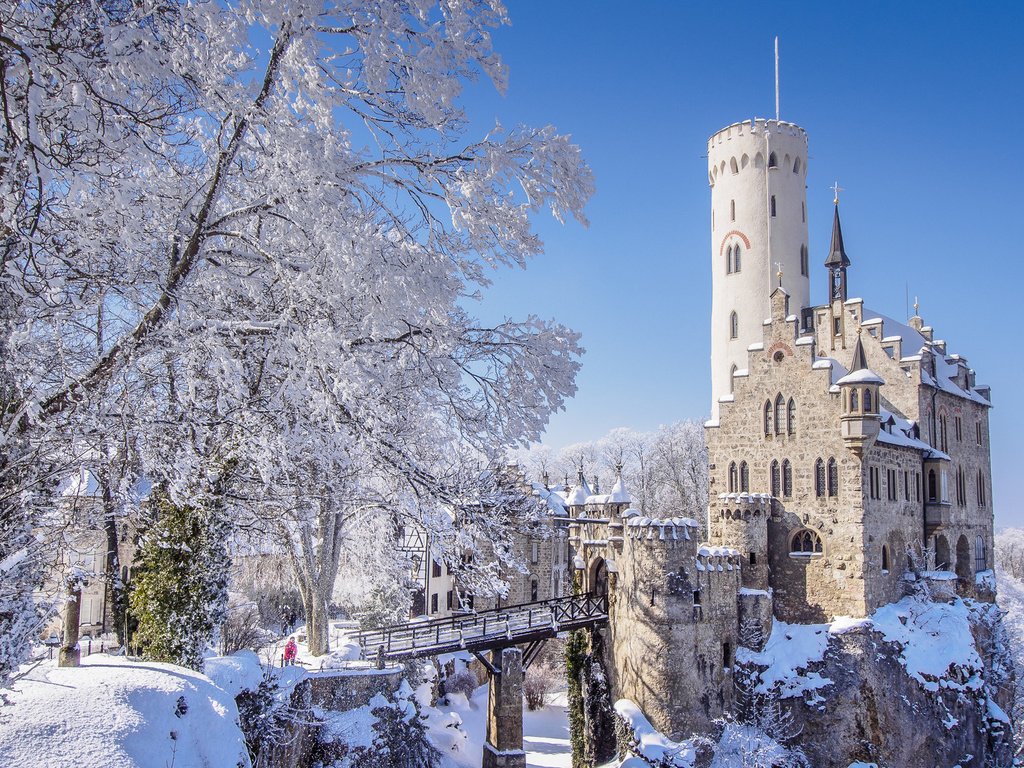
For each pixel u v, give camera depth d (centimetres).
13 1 916
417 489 1432
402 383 1363
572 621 4250
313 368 1162
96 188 1059
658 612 3938
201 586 2130
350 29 1098
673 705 3859
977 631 4869
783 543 4612
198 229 1137
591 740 4306
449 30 1105
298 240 1206
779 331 4775
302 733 2595
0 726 1398
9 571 1312
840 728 4022
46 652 2195
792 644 4325
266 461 1421
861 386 4362
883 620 4344
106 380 1146
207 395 1452
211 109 1053
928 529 5122
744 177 6719
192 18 982
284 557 3700
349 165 1150
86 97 941
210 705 1770
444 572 5878
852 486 4406
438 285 1196
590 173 1253
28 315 1071
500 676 3891
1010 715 5100
